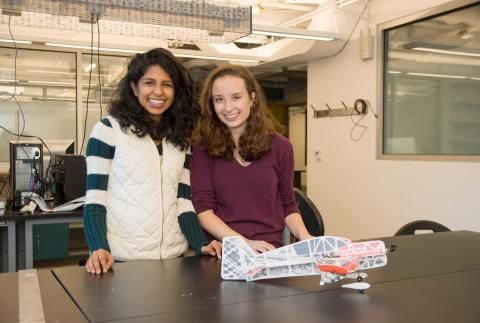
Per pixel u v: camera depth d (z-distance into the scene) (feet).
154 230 5.39
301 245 4.38
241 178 5.80
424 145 12.64
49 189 12.10
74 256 16.57
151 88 5.33
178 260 5.19
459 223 11.48
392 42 13.56
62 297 3.86
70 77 18.07
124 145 5.29
